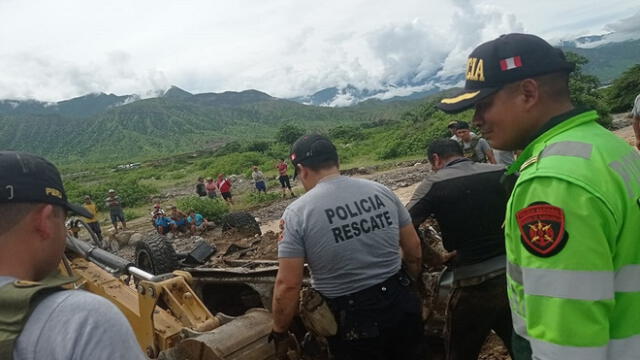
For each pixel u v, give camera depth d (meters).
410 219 3.31
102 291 4.46
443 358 4.00
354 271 2.93
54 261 1.60
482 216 3.28
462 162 3.53
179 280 3.96
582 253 1.51
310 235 2.91
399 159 28.11
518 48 1.87
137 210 25.67
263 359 3.46
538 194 1.61
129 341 1.45
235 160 42.59
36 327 1.35
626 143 1.75
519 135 1.94
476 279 3.32
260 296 4.50
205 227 15.32
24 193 1.49
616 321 1.61
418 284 4.04
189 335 3.63
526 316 1.65
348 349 3.03
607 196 1.54
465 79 2.11
